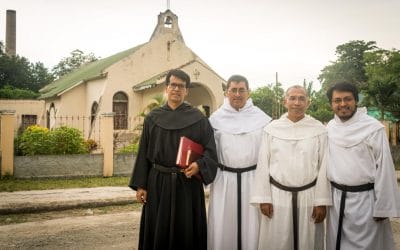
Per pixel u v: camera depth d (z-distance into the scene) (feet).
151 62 72.74
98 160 39.96
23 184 34.86
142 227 14.58
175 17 79.46
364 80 120.57
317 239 13.79
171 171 14.12
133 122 69.82
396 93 60.64
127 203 29.40
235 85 15.19
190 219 14.06
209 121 15.37
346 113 13.06
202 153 14.39
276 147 13.97
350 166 12.87
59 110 77.00
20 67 168.76
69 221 24.32
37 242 20.04
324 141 13.73
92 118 75.15
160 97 59.16
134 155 41.52
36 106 102.27
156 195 14.17
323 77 122.72
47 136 41.96
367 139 12.76
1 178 36.65
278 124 14.23
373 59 75.51
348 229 12.92
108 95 68.59
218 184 15.11
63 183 35.88
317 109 79.00
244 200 14.83
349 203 12.85
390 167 12.55
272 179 14.01
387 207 12.35
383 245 13.02
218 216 14.85
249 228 14.70
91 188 33.42
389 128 56.13
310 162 13.62
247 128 15.20
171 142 14.29
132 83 70.85
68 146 41.78
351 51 123.24
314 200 13.50
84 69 104.27
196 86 71.72
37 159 37.73
